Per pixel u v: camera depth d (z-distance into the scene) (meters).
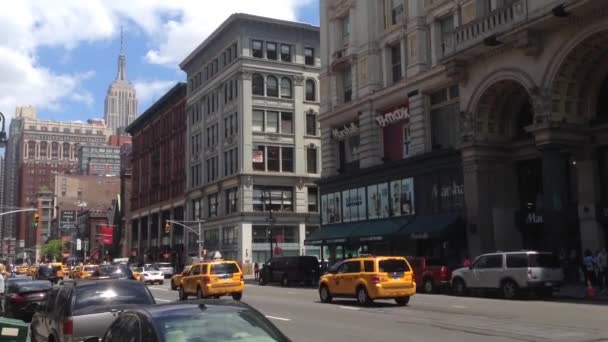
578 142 29.48
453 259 35.38
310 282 43.91
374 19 44.06
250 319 6.54
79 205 161.88
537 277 24.83
